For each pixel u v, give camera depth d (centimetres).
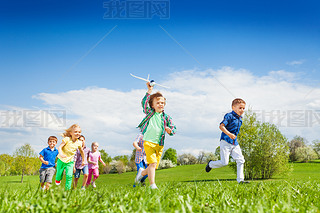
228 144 583
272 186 397
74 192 297
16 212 188
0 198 224
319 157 3519
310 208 198
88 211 185
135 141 580
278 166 1546
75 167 695
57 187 281
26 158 2248
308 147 3419
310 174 1800
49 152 606
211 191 318
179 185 389
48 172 602
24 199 237
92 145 864
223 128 575
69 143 498
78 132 502
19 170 2256
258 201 214
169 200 221
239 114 591
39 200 214
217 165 599
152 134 362
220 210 184
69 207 199
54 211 182
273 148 1562
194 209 188
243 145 1602
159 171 3362
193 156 3938
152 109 376
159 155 371
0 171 2597
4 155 2278
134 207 191
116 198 234
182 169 3241
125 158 3991
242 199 247
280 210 184
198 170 2744
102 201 225
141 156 593
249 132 1576
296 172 2183
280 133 1580
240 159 571
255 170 1582
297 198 252
